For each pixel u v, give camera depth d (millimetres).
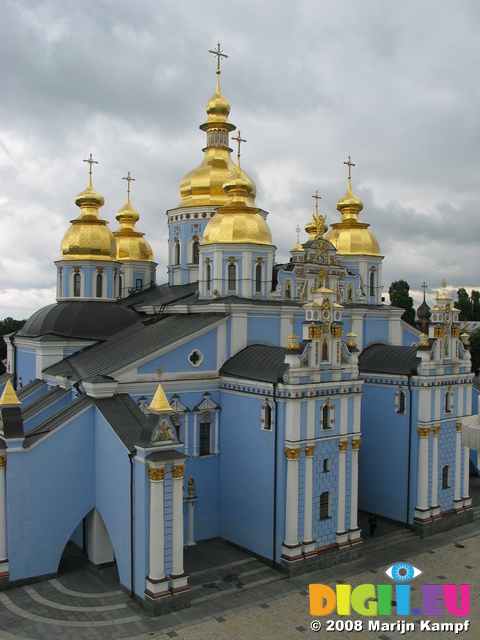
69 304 51219
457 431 46844
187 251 56219
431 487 45000
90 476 35688
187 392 40750
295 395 36406
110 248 54188
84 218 53969
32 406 41219
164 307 48875
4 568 33062
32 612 30875
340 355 38938
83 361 44438
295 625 30562
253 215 46719
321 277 45594
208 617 31078
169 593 31328
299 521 36875
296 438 36500
